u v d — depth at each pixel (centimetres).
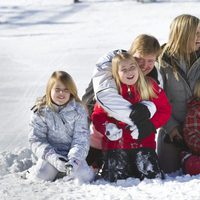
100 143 959
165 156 1006
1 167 1040
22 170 1028
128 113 877
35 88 1797
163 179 891
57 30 3619
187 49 957
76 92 921
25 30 3697
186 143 964
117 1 6419
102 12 5047
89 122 967
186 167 941
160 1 6106
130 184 861
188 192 785
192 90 977
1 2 6650
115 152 901
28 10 5484
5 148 1195
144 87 891
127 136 895
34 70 2119
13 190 845
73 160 871
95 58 2342
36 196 809
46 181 896
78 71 2045
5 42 3031
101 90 891
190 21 945
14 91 1752
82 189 837
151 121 889
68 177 891
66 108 909
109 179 898
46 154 897
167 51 981
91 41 2928
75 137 912
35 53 2558
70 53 2503
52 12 5194
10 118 1449
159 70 980
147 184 830
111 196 780
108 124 898
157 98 903
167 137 994
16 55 2522
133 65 883
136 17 4419
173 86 982
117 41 2897
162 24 3759
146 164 890
